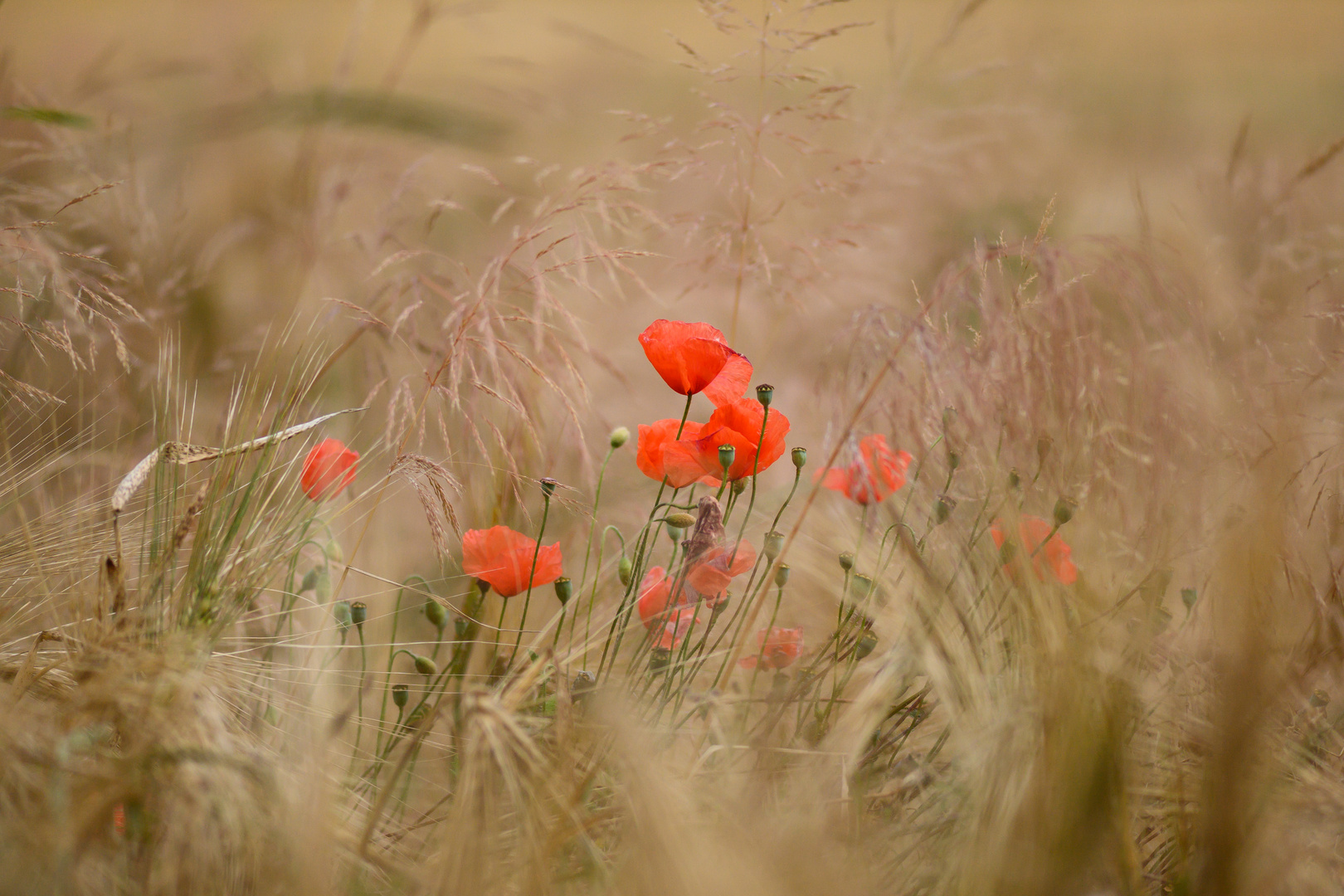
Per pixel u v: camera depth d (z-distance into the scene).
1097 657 4.28
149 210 4.89
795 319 5.28
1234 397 4.41
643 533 4.34
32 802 4.17
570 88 10.50
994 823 4.21
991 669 4.30
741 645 4.36
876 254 5.57
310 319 4.87
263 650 4.37
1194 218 4.89
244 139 6.89
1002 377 4.38
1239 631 4.24
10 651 4.31
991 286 4.44
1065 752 4.21
